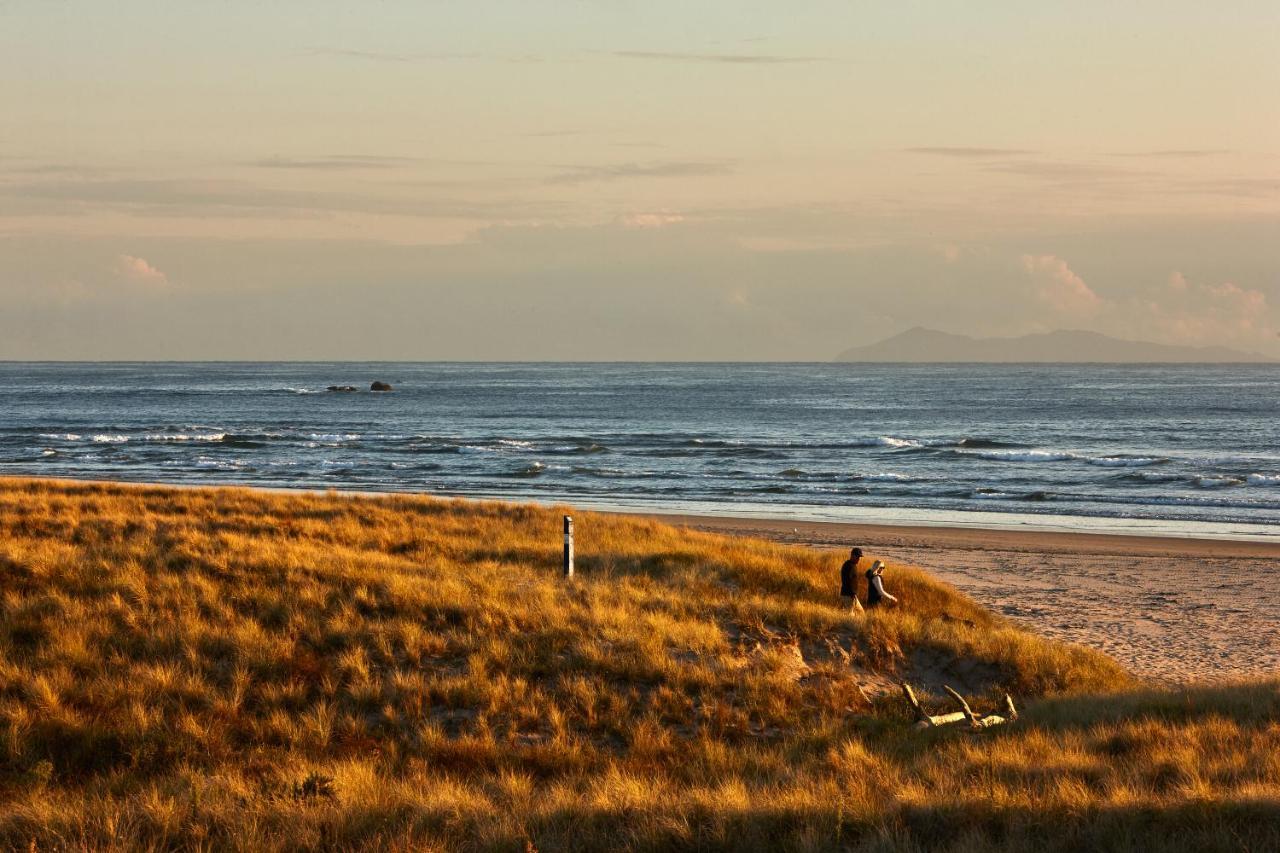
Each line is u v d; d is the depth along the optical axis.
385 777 22.19
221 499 57.53
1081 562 67.75
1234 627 49.09
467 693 27.17
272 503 57.16
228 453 156.88
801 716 28.72
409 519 56.59
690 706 27.95
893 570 50.88
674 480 124.69
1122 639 46.53
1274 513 96.62
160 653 28.02
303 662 28.33
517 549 47.56
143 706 24.48
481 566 42.06
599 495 111.56
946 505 102.94
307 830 17.98
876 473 132.25
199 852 17.20
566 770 23.66
